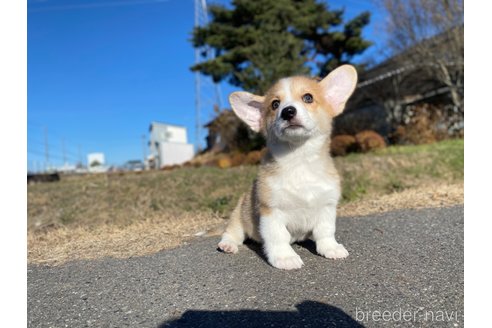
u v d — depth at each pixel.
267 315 0.31
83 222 0.79
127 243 0.60
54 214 0.87
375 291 0.34
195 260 0.47
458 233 0.49
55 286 0.42
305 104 0.47
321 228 0.47
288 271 0.41
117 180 1.39
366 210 0.69
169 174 1.38
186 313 0.32
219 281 0.39
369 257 0.43
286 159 0.45
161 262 0.48
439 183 0.85
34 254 0.57
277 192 0.45
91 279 0.43
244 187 0.96
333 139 1.80
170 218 0.76
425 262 0.40
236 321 0.30
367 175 0.95
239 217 0.54
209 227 0.67
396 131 1.99
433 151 1.23
